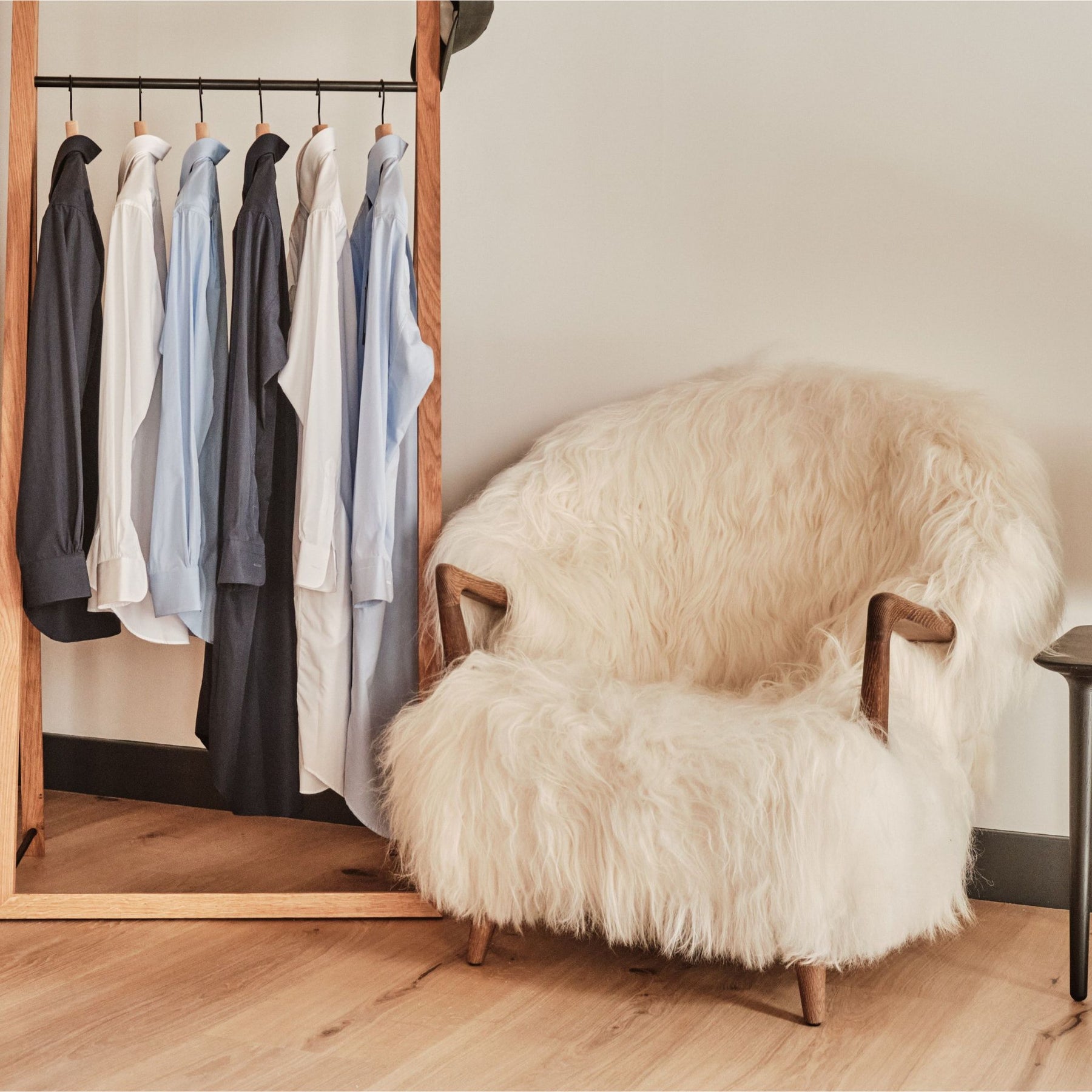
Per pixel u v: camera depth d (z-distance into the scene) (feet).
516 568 6.03
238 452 5.83
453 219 7.74
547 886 4.90
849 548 5.97
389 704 6.18
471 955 5.51
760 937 4.57
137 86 6.18
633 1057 4.63
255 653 6.16
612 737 4.83
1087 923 5.19
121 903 6.01
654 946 5.79
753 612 6.10
